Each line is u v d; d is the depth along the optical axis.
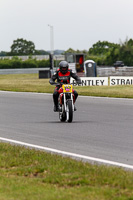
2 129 46.50
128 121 51.41
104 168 26.11
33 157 29.92
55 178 24.02
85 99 84.62
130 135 40.97
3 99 86.94
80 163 27.64
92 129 45.28
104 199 19.97
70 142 37.62
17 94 100.25
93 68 161.00
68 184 22.94
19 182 23.39
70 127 47.03
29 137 40.78
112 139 38.84
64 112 50.81
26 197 20.27
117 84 126.44
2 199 19.98
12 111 65.06
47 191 21.36
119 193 20.91
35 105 74.00
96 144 36.41
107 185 22.56
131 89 109.62
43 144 36.88
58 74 50.28
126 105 71.69
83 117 56.38
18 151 32.44
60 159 29.11
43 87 123.12
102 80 125.00
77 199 19.88
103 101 79.75
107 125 48.16
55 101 51.28
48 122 51.81
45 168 26.59
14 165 28.16
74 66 181.50
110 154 32.06
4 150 32.97
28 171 26.19
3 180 23.91
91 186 22.44
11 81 164.38
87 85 125.12
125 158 30.55
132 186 21.97
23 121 53.09
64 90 49.41
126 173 24.84
